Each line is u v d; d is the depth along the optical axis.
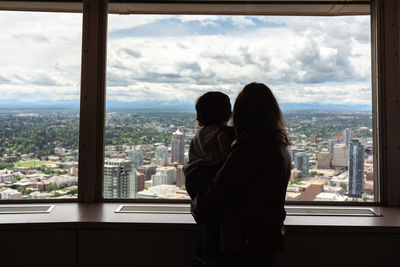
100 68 2.44
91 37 2.44
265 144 1.34
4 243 1.91
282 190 1.39
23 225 1.90
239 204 1.36
